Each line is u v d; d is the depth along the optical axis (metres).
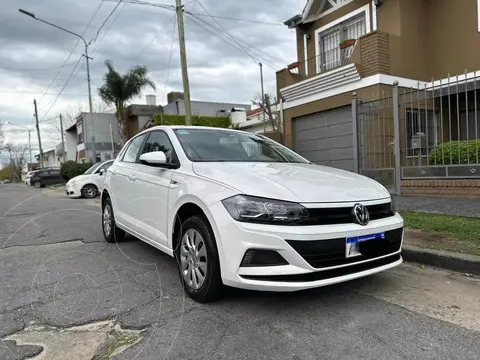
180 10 12.02
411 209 6.85
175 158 4.14
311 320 3.05
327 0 13.25
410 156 9.14
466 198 7.50
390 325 2.94
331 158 11.78
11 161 72.50
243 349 2.63
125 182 5.13
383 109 9.30
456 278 3.96
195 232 3.47
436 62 11.16
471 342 2.66
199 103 35.75
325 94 11.70
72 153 47.03
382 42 10.27
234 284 3.03
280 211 2.96
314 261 2.94
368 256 3.22
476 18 10.30
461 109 10.63
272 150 4.90
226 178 3.36
